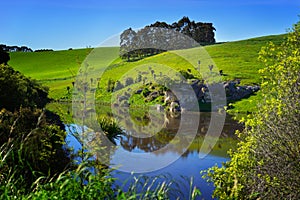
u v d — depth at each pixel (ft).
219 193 21.66
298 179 17.71
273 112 19.86
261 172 19.21
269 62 24.31
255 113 22.93
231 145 44.06
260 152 19.56
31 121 29.27
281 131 18.66
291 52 23.45
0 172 14.03
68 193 11.76
